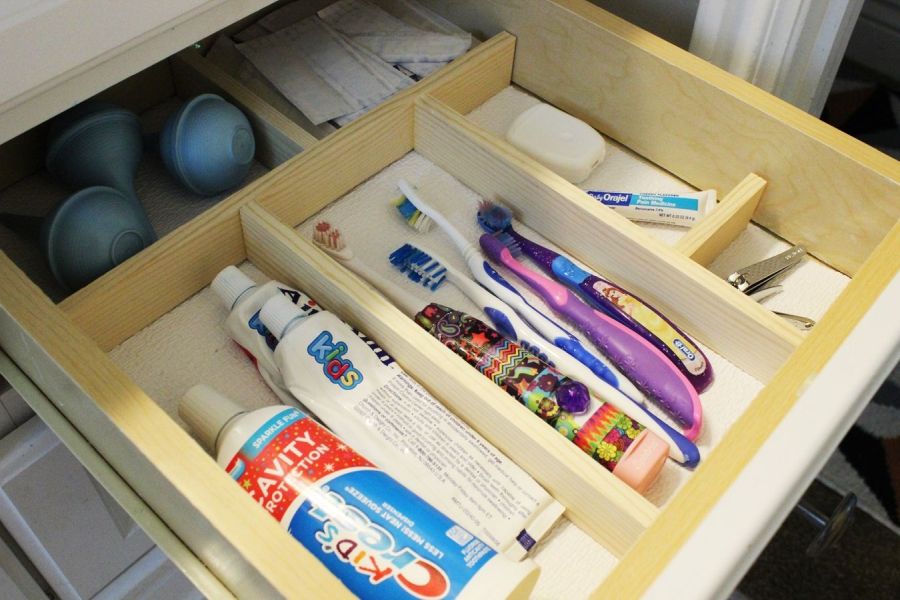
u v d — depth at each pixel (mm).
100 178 664
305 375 565
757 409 466
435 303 618
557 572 529
